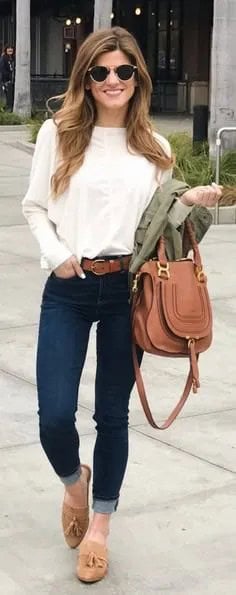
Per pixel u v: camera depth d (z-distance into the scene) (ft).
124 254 11.76
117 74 11.49
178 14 115.65
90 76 11.53
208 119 52.65
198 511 14.15
